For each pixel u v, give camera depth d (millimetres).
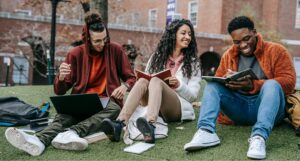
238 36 3885
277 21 25547
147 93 4094
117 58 4598
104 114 4004
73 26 19141
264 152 3328
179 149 3672
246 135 4004
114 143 3873
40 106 5516
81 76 4496
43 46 17078
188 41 4609
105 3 9203
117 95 4246
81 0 9734
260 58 4047
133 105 3891
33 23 18953
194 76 4621
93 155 3523
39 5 12516
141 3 33656
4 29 18938
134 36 21250
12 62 19312
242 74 3744
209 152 3529
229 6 25797
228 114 4203
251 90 3947
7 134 3428
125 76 4562
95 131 3996
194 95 4477
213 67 24641
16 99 4910
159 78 4051
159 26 31688
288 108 4059
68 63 4484
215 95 3811
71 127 3840
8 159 3441
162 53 4754
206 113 3693
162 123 4129
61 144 3621
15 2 26625
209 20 26703
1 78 19500
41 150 3535
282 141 3803
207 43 24234
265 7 26266
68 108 4023
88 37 4379
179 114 4449
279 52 3975
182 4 29594
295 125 4000
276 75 3965
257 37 4043
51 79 10078
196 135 3588
